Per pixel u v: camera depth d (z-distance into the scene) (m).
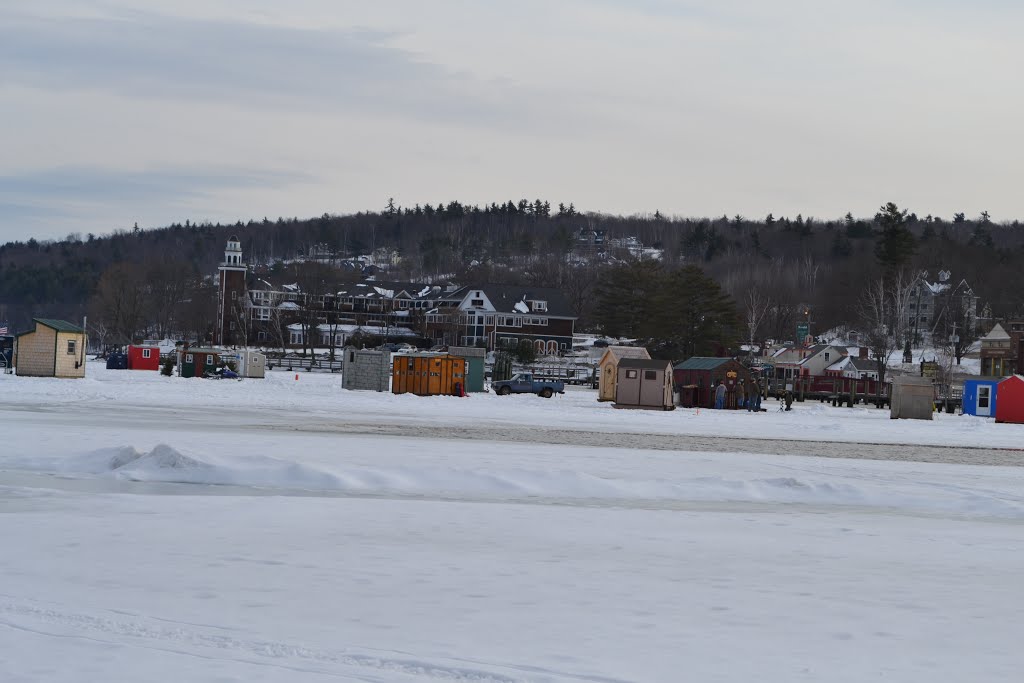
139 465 28.95
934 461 43.09
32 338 88.62
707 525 23.08
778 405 104.31
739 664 11.70
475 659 11.56
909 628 13.66
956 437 60.84
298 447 35.72
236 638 12.13
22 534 18.66
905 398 81.88
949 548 20.77
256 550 17.84
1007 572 18.06
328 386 95.25
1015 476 37.53
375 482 28.20
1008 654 12.41
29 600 13.65
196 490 26.23
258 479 28.12
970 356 195.88
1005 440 59.81
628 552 19.08
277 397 73.75
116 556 16.86
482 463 32.91
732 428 60.50
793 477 32.38
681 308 162.88
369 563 17.06
